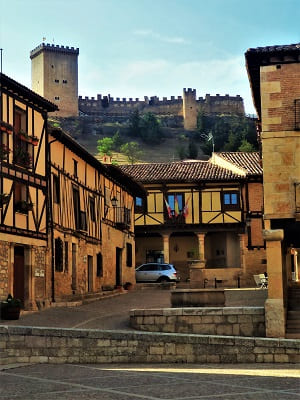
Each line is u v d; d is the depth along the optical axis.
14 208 23.45
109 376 12.90
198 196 48.19
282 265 19.33
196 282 30.11
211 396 10.26
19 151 23.83
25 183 24.30
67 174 28.78
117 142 119.75
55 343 15.48
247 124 122.50
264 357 14.84
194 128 134.00
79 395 10.45
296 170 18.91
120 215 38.16
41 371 13.91
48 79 126.25
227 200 47.88
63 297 27.25
